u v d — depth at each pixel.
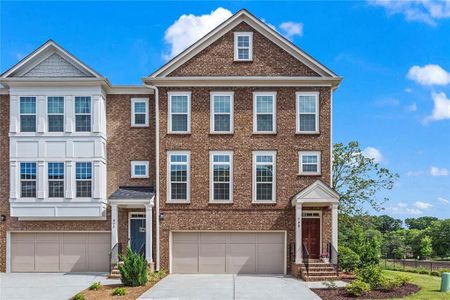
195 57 27.12
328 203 25.48
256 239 26.70
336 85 27.17
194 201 26.66
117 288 20.17
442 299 18.28
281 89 27.03
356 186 39.28
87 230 26.98
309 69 27.00
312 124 26.94
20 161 26.47
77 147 26.53
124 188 27.41
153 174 27.56
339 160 39.28
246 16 27.16
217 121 27.00
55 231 27.03
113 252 25.45
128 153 27.66
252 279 24.09
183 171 26.81
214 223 26.56
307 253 24.39
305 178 26.64
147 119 27.83
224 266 26.61
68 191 26.34
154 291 20.20
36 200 26.34
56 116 26.62
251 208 26.58
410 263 42.47
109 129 27.75
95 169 26.47
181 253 26.70
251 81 26.88
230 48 27.16
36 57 26.77
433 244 71.62
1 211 27.06
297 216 25.34
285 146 26.81
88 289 20.67
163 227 26.56
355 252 26.08
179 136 26.91
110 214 27.08
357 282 19.72
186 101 27.08
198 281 23.34
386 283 20.62
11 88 26.62
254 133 26.88
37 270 27.03
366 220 39.41
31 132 26.48
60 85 26.62
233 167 26.75
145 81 26.88
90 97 26.70
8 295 19.41
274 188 26.62
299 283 22.55
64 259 27.11
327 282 22.23
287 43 26.95
